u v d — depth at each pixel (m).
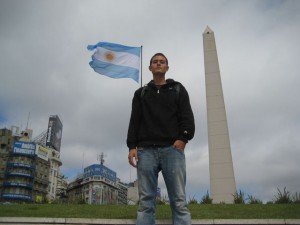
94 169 120.38
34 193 89.81
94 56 21.59
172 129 4.99
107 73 21.42
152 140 4.96
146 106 5.25
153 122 5.07
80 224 7.23
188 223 4.56
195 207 10.89
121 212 9.30
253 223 7.15
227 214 9.27
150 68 5.62
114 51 21.67
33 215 8.79
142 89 5.47
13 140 93.56
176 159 4.81
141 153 4.99
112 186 125.62
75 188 125.94
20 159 88.12
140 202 4.80
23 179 87.38
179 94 5.27
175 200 4.67
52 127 109.62
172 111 5.12
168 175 4.79
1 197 83.94
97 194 116.19
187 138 4.91
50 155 102.69
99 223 7.22
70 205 11.38
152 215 4.76
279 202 13.61
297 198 13.70
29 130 105.69
